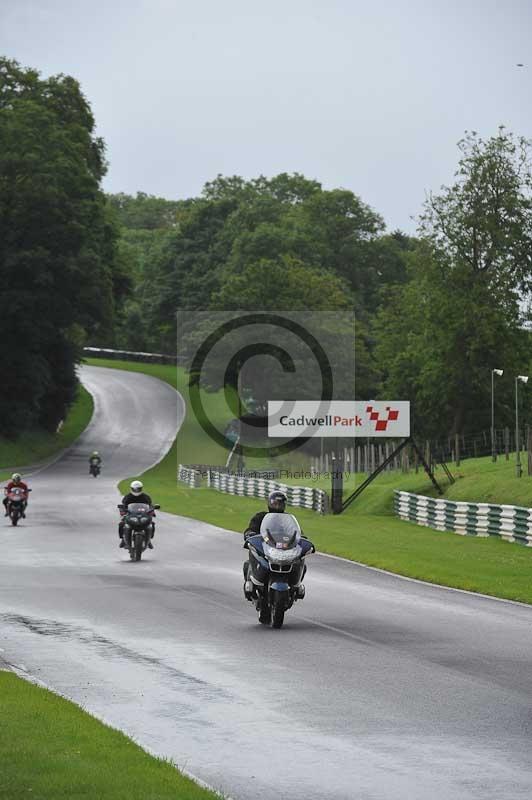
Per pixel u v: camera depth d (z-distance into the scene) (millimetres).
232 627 57031
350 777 29234
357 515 150375
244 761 30859
